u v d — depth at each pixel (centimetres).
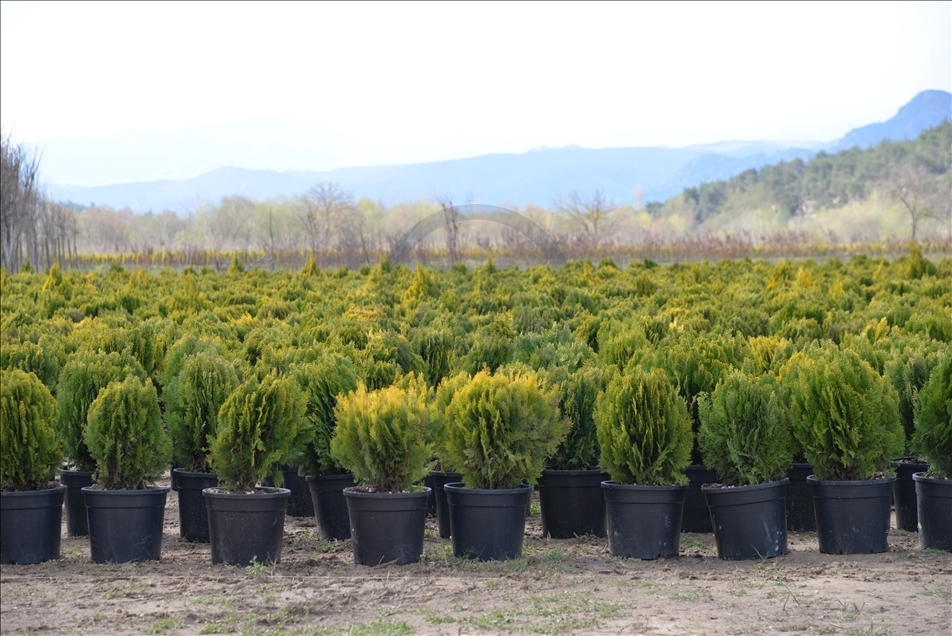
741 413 741
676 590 631
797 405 764
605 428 751
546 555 744
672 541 740
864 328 1238
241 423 712
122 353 934
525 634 537
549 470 835
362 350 978
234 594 619
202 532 817
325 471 829
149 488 731
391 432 709
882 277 2172
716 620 559
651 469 739
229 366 812
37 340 1199
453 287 2150
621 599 608
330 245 4594
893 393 785
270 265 4100
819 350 905
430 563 716
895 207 9081
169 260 4678
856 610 576
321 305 1606
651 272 2548
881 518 752
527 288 2048
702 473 865
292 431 740
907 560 723
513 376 773
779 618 562
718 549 746
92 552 718
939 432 751
